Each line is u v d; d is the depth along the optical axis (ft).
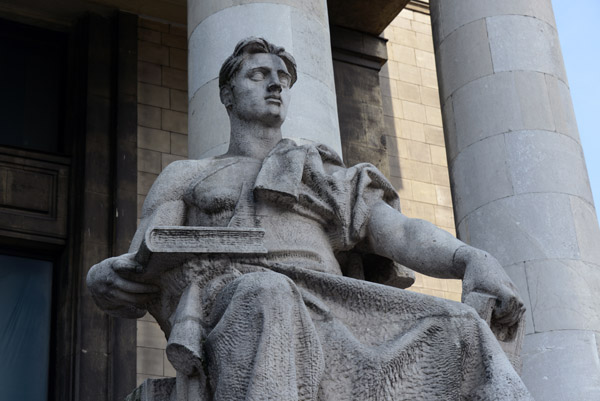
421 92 59.67
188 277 17.31
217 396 15.26
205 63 31.30
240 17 31.32
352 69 57.21
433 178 56.85
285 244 18.48
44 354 46.32
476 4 39.32
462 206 36.22
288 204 18.90
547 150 35.65
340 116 55.36
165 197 19.63
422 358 16.35
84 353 45.19
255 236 17.58
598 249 34.09
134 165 50.01
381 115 56.59
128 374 45.27
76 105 51.34
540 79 37.45
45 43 52.90
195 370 16.08
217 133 30.01
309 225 19.11
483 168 35.86
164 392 17.83
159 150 51.13
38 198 48.42
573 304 32.19
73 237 48.03
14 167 48.57
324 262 18.66
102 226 48.24
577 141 36.76
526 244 33.55
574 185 35.14
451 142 37.91
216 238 17.43
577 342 31.45
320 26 31.76
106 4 53.57
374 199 20.15
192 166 20.03
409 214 55.01
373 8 57.11
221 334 15.67
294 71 21.13
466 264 18.20
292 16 31.22
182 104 53.01
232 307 15.74
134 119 51.21
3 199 47.70
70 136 50.75
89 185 48.83
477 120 36.94
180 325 16.39
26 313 46.96
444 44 39.81
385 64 59.62
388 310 17.01
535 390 30.96
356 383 16.05
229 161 20.01
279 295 15.67
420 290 52.29
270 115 20.33
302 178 19.56
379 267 20.31
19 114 50.96
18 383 45.44
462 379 16.37
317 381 15.53
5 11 52.37
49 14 53.01
